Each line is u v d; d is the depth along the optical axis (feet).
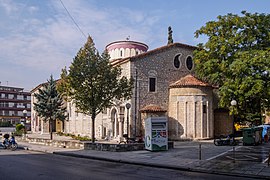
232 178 38.09
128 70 100.42
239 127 128.67
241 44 92.38
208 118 100.99
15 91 330.13
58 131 162.61
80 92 78.69
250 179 37.60
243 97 86.69
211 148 71.77
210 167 45.16
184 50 113.09
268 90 82.74
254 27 91.76
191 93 99.40
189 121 98.73
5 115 318.24
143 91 101.55
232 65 85.35
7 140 91.09
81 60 78.89
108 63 81.82
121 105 103.24
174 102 101.91
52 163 51.96
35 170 42.75
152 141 67.10
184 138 98.02
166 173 41.98
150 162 51.08
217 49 95.61
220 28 96.07
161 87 105.70
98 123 120.88
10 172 40.68
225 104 91.86
